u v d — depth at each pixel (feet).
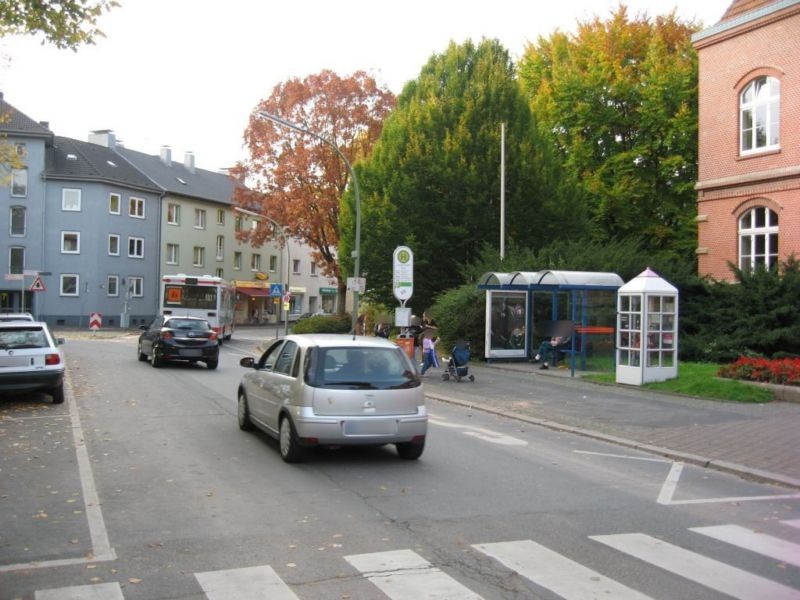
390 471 28.48
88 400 48.60
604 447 35.27
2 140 57.31
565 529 21.08
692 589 16.52
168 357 72.33
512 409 46.37
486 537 20.16
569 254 79.10
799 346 61.87
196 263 203.62
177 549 18.86
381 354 30.37
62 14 34.78
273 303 243.40
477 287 74.02
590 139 109.09
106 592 15.90
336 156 140.56
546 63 124.26
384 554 18.58
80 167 172.24
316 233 144.36
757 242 74.33
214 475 27.35
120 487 25.40
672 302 55.36
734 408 45.34
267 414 32.37
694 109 104.99
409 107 106.01
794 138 69.56
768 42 72.38
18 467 28.48
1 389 44.39
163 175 198.70
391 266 98.99
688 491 26.53
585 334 67.62
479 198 93.61
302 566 17.63
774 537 20.85
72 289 169.68
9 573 17.06
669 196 108.99
